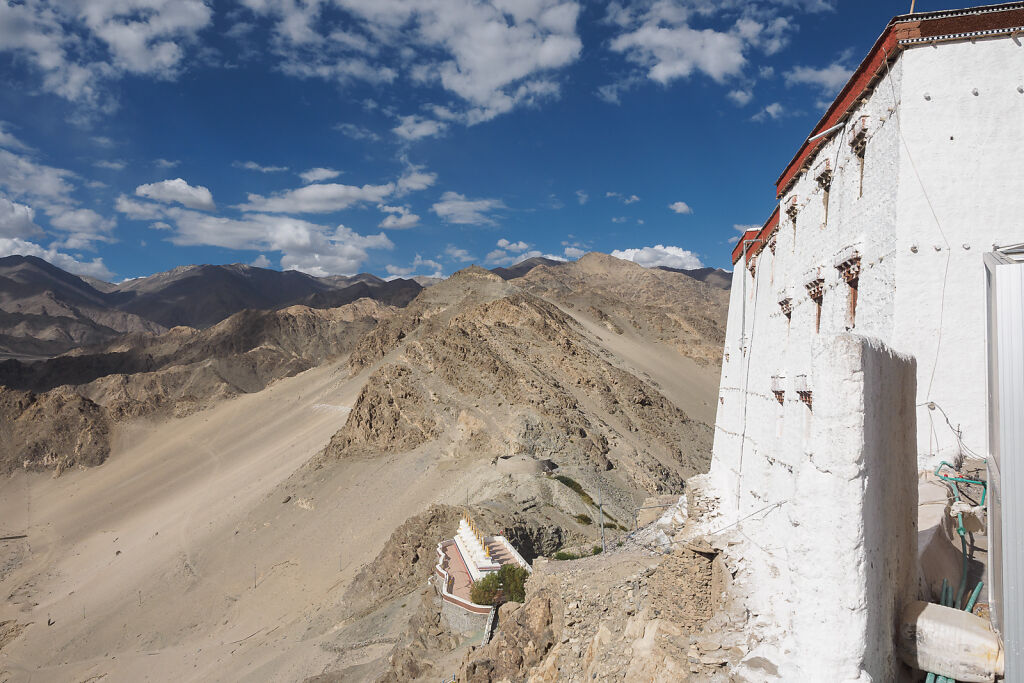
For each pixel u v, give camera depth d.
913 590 10.64
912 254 13.47
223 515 118.19
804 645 9.35
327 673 46.41
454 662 36.09
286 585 87.56
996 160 13.27
